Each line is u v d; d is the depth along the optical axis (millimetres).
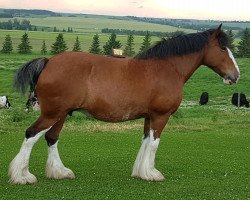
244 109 37219
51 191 9727
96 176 11383
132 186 10414
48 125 10031
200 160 14203
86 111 10266
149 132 10867
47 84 9828
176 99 10602
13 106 35406
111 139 18516
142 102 10336
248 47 93500
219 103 44594
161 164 13391
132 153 15289
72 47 117312
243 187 10750
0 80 54125
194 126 23734
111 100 10117
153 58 10625
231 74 11328
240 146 17641
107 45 91125
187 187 10531
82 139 18234
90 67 10078
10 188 9789
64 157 14156
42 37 155250
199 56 11125
